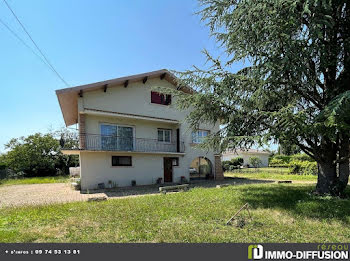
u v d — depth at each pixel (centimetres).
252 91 647
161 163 1586
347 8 627
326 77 727
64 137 3016
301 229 426
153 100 1591
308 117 599
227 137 638
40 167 2617
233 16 624
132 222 496
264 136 548
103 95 1358
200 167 2331
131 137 1477
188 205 673
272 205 631
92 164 1300
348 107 480
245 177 1986
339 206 572
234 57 641
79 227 473
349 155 649
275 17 536
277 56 569
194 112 735
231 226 456
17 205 799
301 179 1677
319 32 490
